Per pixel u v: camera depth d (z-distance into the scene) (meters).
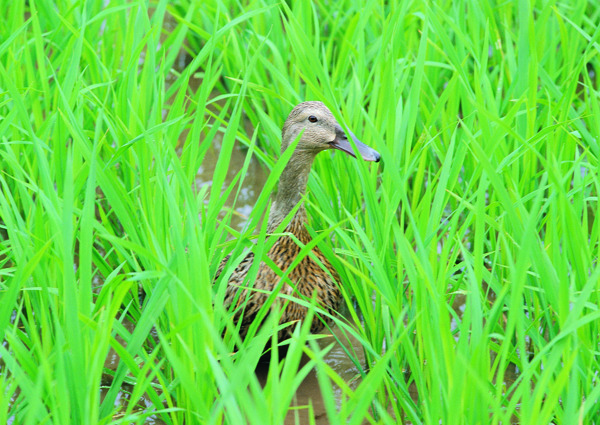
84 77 12.34
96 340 5.81
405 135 9.78
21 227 7.80
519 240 6.60
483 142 8.88
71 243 5.96
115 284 6.63
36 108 10.02
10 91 7.71
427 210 7.91
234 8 14.12
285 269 8.86
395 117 8.95
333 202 10.07
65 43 10.85
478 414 5.96
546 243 8.42
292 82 12.05
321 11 15.31
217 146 13.84
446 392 6.05
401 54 11.97
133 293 9.24
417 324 7.38
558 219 8.02
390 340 7.73
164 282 6.54
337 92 11.05
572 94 9.20
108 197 7.57
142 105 9.54
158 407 6.80
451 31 13.12
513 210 6.55
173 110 9.20
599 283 6.80
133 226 7.78
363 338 8.16
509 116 8.19
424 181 12.29
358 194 9.95
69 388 5.96
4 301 6.17
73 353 5.75
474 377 5.28
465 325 6.38
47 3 11.55
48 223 8.18
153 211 8.21
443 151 10.83
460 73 9.49
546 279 6.49
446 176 7.80
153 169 9.54
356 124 9.77
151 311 6.57
